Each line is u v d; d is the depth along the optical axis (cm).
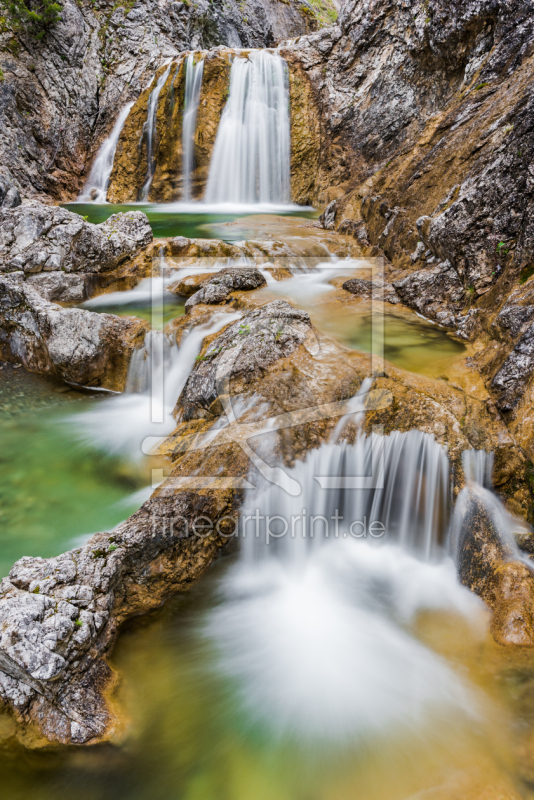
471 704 312
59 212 782
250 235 1013
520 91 721
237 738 299
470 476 419
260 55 1501
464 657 340
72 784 277
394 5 1262
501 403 457
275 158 1516
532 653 327
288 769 285
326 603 396
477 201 638
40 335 680
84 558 336
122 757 285
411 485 437
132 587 362
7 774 278
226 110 1473
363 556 438
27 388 664
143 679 330
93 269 806
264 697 323
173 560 376
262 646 359
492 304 577
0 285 701
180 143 1509
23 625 281
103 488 490
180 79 1478
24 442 551
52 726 282
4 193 958
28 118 1552
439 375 514
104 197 1634
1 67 1493
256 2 2133
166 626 368
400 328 637
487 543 391
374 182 1040
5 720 285
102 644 322
